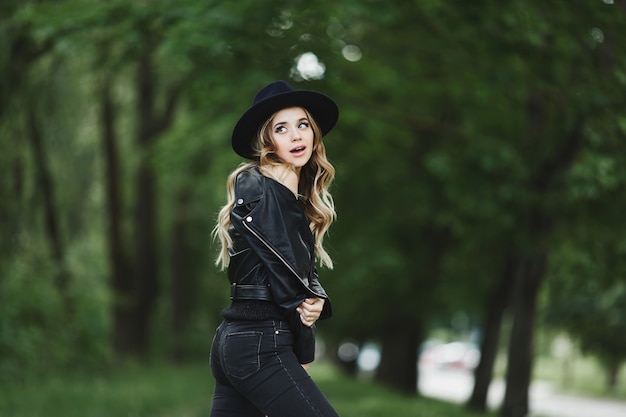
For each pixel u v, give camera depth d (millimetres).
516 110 14453
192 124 16031
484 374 17406
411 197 17953
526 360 13258
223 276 30891
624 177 11062
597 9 9523
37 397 12180
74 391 13297
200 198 26156
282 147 3779
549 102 12227
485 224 15531
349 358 34562
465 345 61031
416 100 16266
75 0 10984
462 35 11383
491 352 17375
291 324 3662
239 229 3674
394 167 17766
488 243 17047
